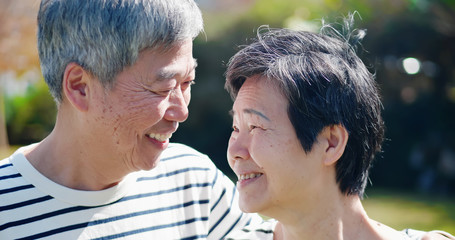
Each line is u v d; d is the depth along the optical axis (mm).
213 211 2436
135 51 1928
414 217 7230
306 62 1769
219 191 2453
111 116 2004
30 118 11242
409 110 9719
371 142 1863
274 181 1795
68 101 2066
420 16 8797
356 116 1797
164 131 2096
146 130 2057
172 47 1976
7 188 2027
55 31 1995
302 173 1790
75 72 2004
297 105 1748
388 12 8805
